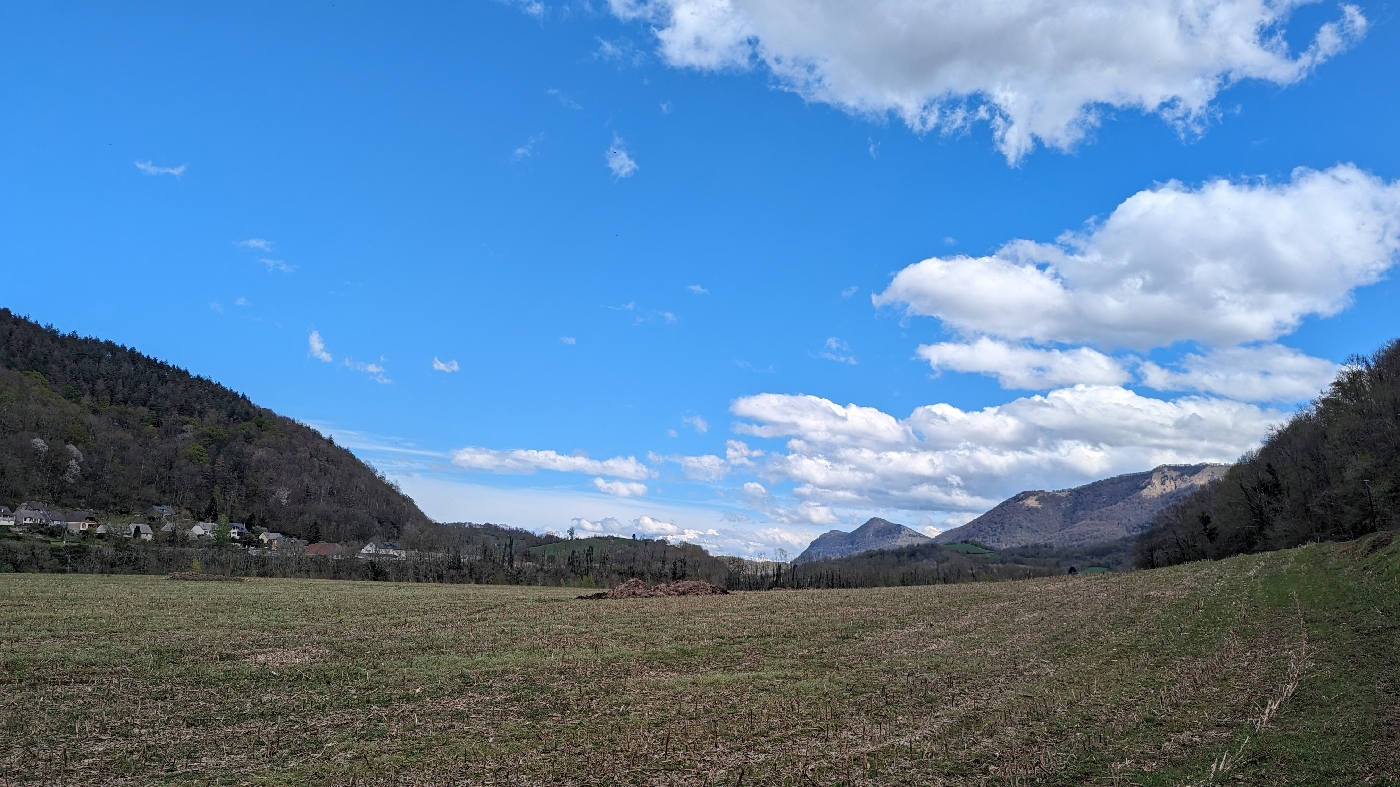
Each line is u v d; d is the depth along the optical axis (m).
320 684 25.12
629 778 15.18
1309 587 38.19
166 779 15.82
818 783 14.46
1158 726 17.06
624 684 25.05
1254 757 14.36
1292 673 21.11
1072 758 15.09
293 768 16.39
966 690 22.86
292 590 65.00
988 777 14.41
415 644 33.44
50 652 29.86
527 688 24.58
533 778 15.33
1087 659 26.81
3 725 19.75
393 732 19.30
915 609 47.19
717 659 29.88
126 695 23.34
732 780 14.82
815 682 24.84
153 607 46.62
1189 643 28.33
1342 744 14.57
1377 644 23.28
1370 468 64.12
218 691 24.02
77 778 15.80
